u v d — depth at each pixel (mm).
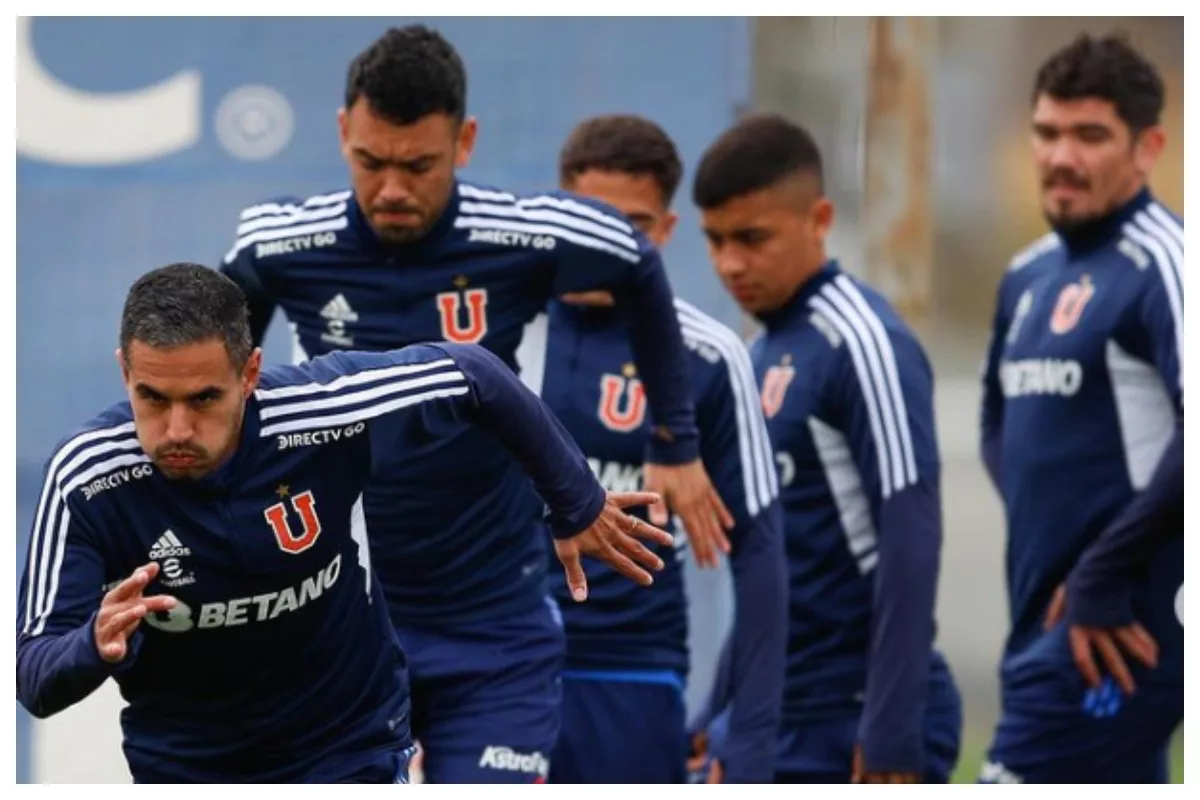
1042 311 23672
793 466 23969
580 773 23641
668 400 21250
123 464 15562
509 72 28547
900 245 33312
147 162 28750
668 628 23891
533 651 21484
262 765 17391
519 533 21344
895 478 23234
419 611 21141
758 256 23875
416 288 20328
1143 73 23047
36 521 15656
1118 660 22641
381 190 19516
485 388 16562
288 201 20812
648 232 24016
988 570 41406
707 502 21562
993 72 48312
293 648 16750
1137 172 23141
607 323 23391
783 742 24312
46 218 28688
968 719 36594
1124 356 22859
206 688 16891
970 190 47938
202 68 28688
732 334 23062
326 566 16453
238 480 15812
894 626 23156
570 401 23172
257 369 15477
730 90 28453
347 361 16375
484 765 20984
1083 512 23188
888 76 33281
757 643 22828
